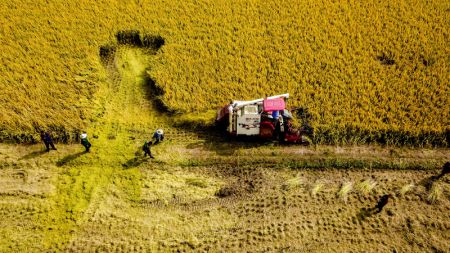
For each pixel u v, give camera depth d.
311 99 24.80
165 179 20.89
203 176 21.16
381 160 21.91
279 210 19.45
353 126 23.16
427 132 22.91
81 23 30.52
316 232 18.55
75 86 25.61
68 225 18.67
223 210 19.52
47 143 21.50
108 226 18.67
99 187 20.38
